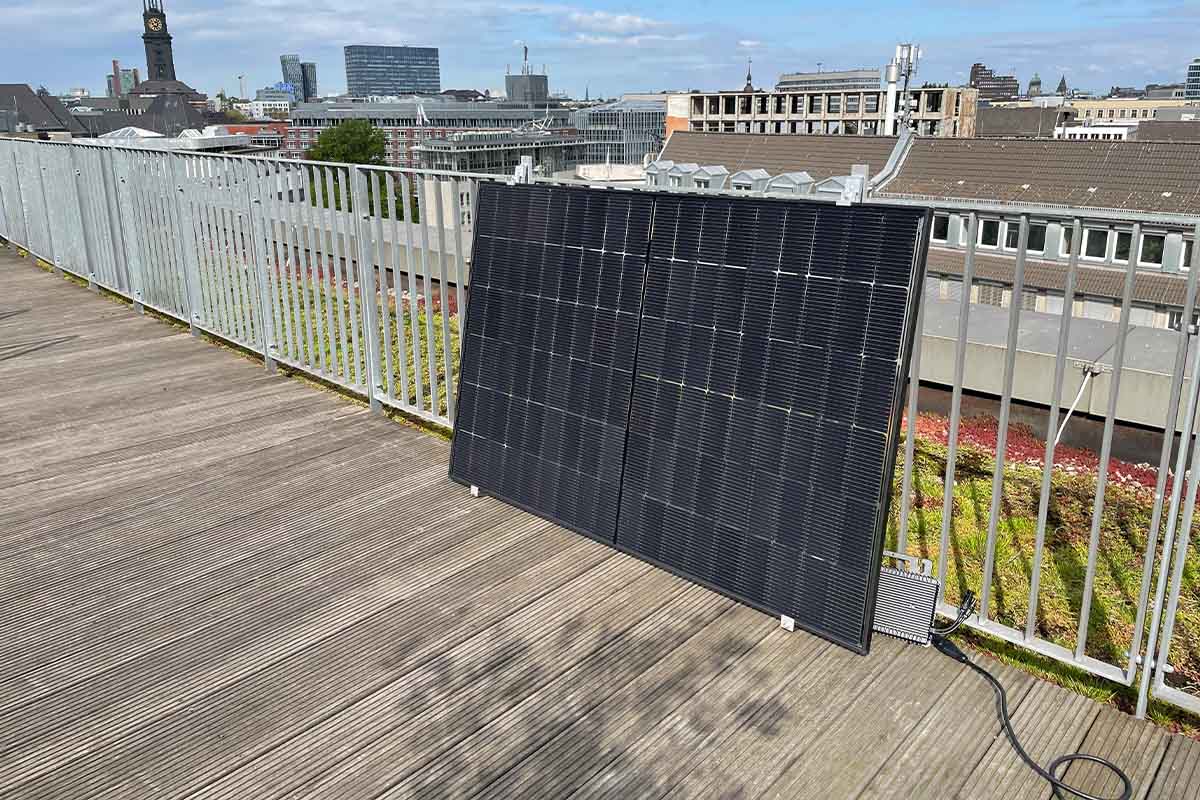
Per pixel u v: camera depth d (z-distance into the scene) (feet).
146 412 14.02
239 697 7.13
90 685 7.28
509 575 8.93
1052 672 7.40
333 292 21.29
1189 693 7.14
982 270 64.03
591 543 9.55
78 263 23.30
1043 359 18.76
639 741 6.56
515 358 9.99
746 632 7.89
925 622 7.50
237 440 12.76
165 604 8.48
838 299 7.09
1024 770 6.22
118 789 6.14
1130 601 8.85
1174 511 6.18
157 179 18.21
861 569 7.13
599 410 9.07
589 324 9.10
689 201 8.14
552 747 6.51
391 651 7.71
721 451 8.02
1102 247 61.62
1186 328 5.78
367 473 11.53
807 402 7.34
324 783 6.19
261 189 15.03
